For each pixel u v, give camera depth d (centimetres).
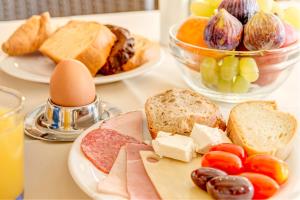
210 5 74
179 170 50
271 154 52
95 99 63
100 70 77
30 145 58
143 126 61
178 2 88
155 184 48
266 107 60
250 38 64
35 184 52
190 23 70
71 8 132
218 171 47
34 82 76
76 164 52
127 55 76
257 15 64
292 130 55
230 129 57
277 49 65
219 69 67
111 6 133
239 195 45
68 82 60
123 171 51
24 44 81
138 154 53
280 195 47
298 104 71
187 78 72
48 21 84
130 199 46
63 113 61
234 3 67
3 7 128
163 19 91
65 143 59
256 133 55
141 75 80
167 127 57
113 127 59
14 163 46
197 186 48
